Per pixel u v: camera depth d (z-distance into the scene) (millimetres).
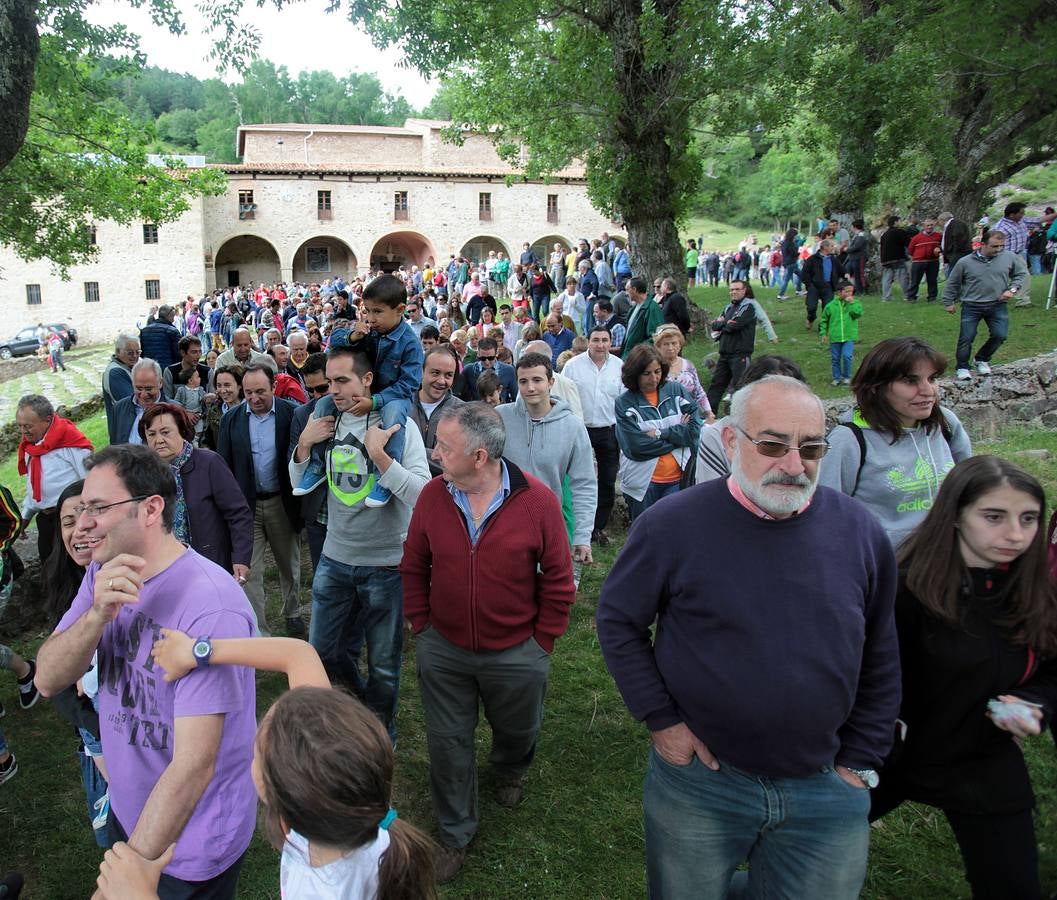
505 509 2984
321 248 46031
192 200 40125
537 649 3098
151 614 2059
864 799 2105
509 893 3014
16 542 5980
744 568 2012
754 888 2248
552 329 10188
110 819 2297
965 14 15117
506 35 11445
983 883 2291
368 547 3674
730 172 74375
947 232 15055
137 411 5441
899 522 2936
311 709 1374
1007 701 2191
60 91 10070
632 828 3342
